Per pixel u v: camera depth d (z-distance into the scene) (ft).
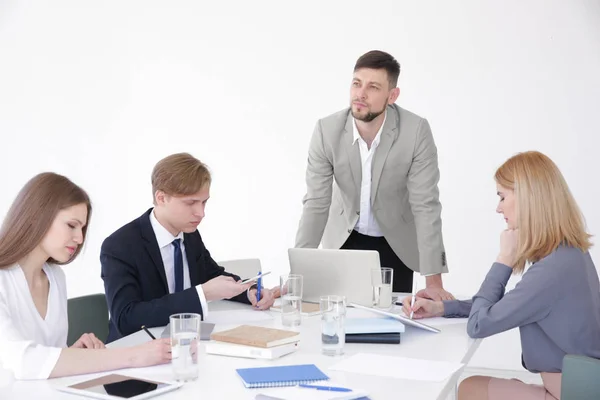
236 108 16.02
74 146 16.98
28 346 4.90
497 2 14.15
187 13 16.24
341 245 10.55
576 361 5.43
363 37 15.08
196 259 8.27
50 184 5.55
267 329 5.94
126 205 16.75
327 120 10.18
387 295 7.80
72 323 7.63
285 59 15.65
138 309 6.84
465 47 14.38
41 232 5.49
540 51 13.93
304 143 15.58
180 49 16.33
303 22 15.49
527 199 6.52
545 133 13.98
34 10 17.08
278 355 5.49
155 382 4.66
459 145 14.51
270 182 15.85
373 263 7.87
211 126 16.20
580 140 13.78
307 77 15.52
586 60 13.67
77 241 5.62
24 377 4.81
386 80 9.39
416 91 14.74
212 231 16.26
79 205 5.63
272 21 15.70
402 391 4.57
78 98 16.92
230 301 8.29
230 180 16.12
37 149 17.19
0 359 4.96
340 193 10.47
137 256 7.36
